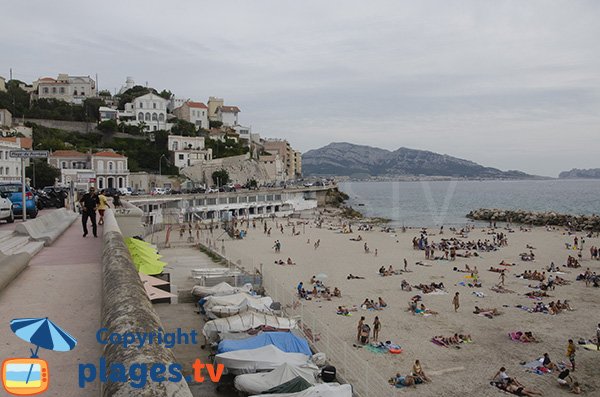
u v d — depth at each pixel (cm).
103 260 902
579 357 2808
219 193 10419
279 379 1593
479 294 4203
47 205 3716
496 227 10419
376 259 6181
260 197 11662
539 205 17738
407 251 6888
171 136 13088
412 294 4253
